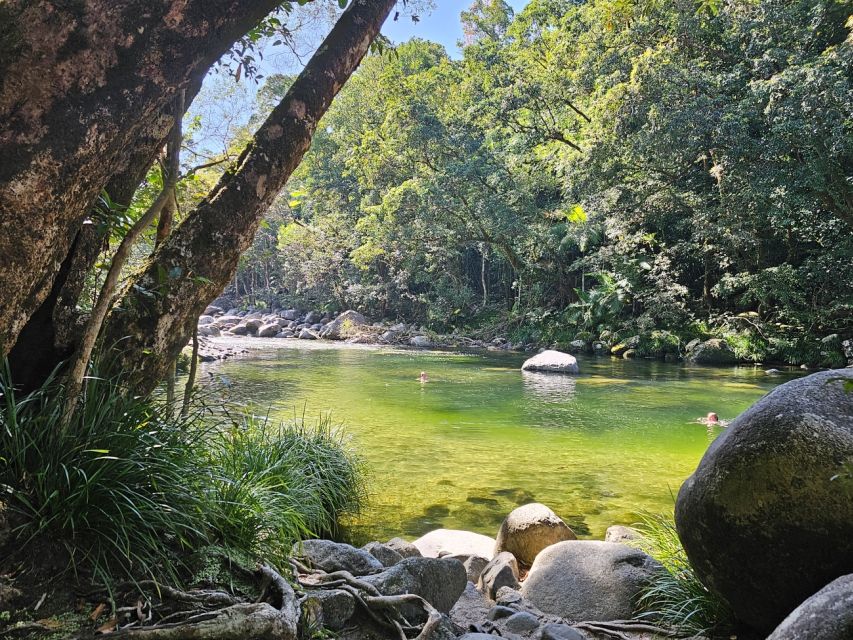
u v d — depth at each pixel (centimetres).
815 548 250
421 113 2641
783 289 2077
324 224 3738
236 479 344
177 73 212
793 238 2217
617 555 364
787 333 2103
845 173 1844
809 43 1916
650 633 311
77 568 226
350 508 557
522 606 346
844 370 289
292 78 402
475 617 335
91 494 235
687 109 1781
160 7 200
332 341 3064
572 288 2919
